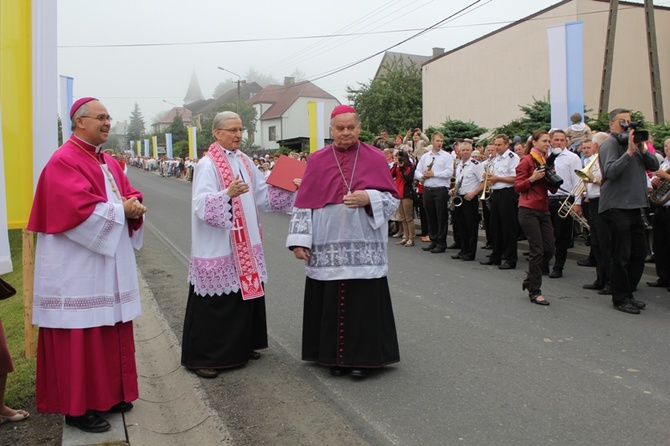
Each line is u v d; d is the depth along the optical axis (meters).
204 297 4.47
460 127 16.67
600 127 11.80
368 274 4.30
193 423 3.83
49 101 4.51
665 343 5.09
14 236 15.36
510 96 20.70
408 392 4.14
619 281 6.11
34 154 4.53
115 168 3.75
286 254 9.93
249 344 4.71
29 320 4.88
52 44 4.50
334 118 4.32
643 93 19.44
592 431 3.51
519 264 8.83
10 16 4.38
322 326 4.45
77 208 3.28
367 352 4.36
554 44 10.80
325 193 4.33
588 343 5.12
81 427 3.44
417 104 34.47
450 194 9.32
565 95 10.78
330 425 3.66
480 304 6.48
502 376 4.40
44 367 3.44
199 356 4.49
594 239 6.98
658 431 3.50
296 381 4.36
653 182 6.89
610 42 13.82
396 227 12.17
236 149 4.65
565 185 7.73
